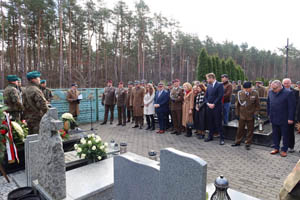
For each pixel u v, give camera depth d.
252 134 5.89
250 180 3.98
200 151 5.72
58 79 27.73
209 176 4.16
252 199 2.46
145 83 9.12
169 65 44.97
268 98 5.66
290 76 64.38
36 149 3.14
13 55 25.39
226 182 1.94
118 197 2.44
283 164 4.76
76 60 28.19
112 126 9.38
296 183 1.89
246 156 5.30
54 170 2.68
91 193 2.94
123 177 2.35
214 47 49.12
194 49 43.16
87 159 4.16
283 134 5.25
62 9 22.06
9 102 5.39
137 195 2.18
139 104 8.67
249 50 60.88
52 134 2.71
